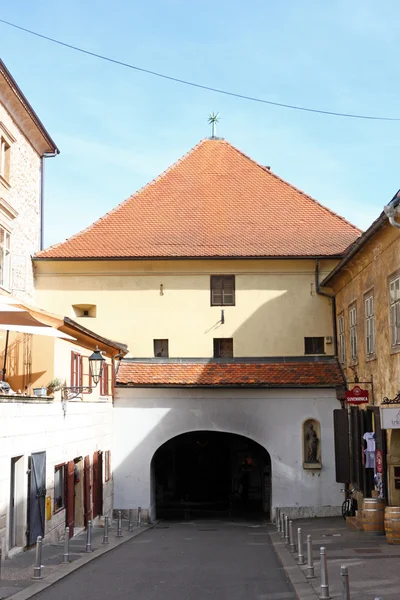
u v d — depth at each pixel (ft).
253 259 99.60
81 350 78.74
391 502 69.56
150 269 100.89
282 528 73.97
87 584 45.52
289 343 99.76
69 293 100.01
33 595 41.73
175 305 100.37
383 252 71.82
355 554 55.88
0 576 45.73
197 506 117.29
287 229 105.09
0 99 76.13
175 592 42.57
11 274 83.41
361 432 80.59
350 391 77.46
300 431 94.12
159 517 103.14
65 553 53.52
